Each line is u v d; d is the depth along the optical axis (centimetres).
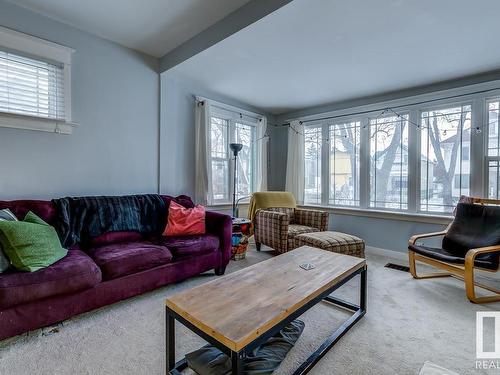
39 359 147
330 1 185
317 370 141
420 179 344
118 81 283
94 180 268
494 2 184
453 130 321
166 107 323
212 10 228
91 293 186
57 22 241
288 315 127
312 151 450
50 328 177
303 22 210
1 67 213
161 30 259
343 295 232
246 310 125
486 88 296
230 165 409
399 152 359
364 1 185
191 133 356
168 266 230
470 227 263
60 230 213
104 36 269
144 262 211
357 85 343
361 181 391
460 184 316
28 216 193
